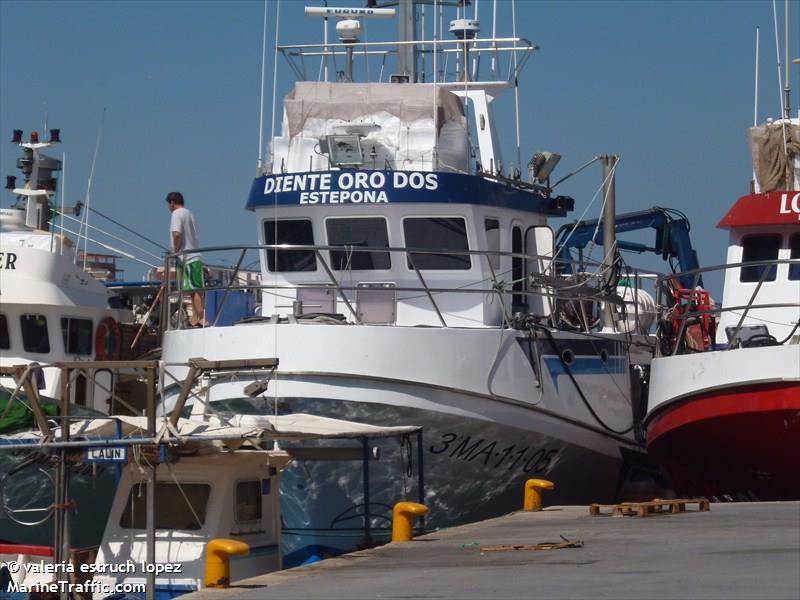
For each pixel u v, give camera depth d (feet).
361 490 57.82
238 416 46.34
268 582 36.83
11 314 65.16
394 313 62.49
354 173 62.64
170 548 45.06
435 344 56.08
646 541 41.16
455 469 59.00
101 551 45.57
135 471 45.80
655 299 75.25
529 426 59.52
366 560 40.40
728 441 56.90
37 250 66.13
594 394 64.23
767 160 64.49
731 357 55.47
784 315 63.52
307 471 57.06
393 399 55.26
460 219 62.64
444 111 66.95
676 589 30.78
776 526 44.16
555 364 61.36
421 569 37.47
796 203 62.95
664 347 64.03
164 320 64.64
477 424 57.41
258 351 55.57
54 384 65.36
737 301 64.64
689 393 57.06
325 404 54.95
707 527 44.78
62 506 43.09
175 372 58.54
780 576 32.22
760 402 54.60
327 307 63.31
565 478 64.44
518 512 54.60
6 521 57.11
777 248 64.03
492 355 57.67
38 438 43.68
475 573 35.70
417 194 62.03
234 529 45.73
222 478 45.39
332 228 63.31
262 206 64.34
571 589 31.58
